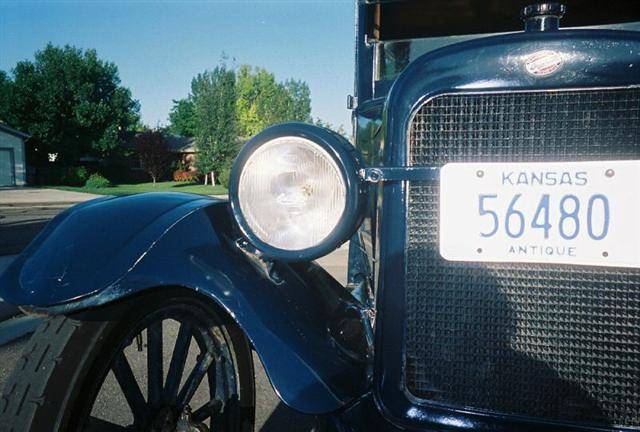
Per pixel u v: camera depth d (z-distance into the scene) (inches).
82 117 1572.3
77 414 67.3
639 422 59.3
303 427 119.3
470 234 60.4
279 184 65.7
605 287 58.8
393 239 64.8
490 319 62.5
